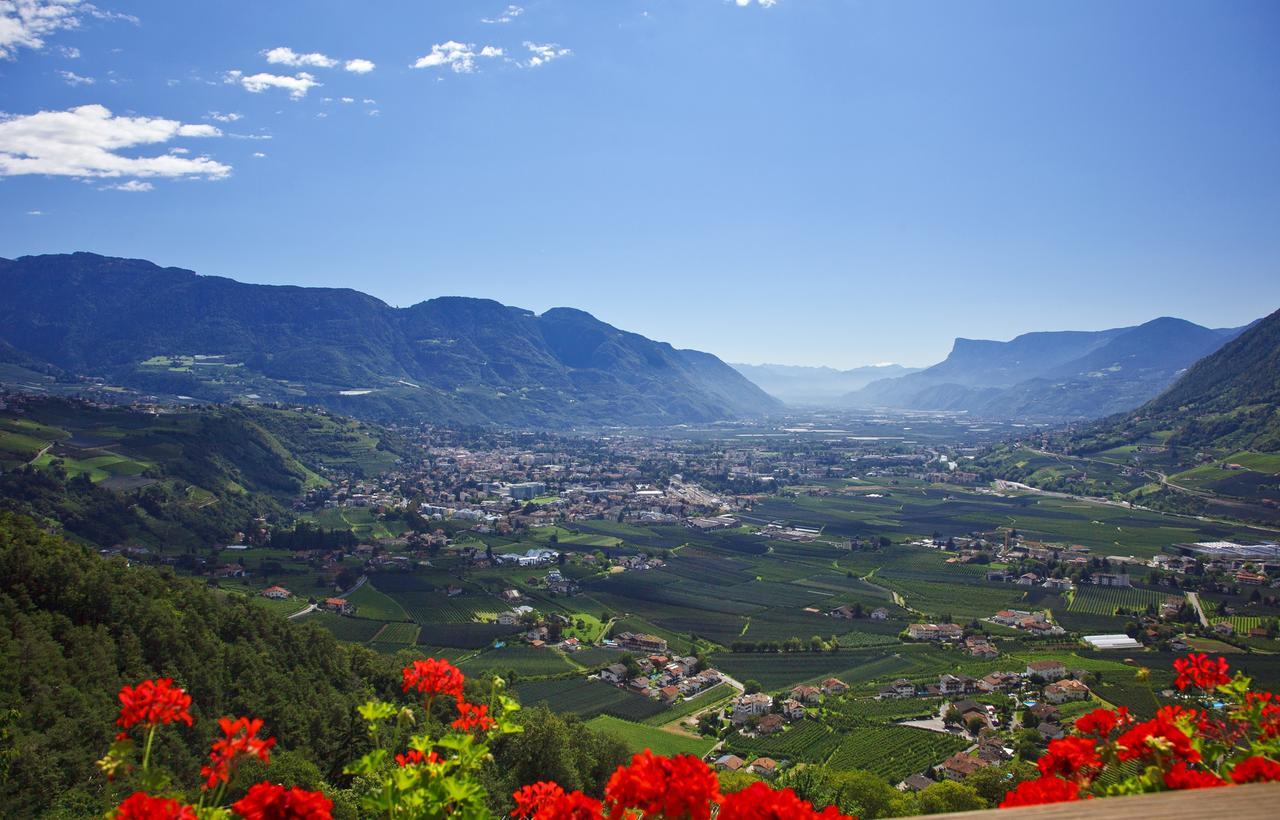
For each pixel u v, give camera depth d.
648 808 5.19
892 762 71.31
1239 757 6.45
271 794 5.91
